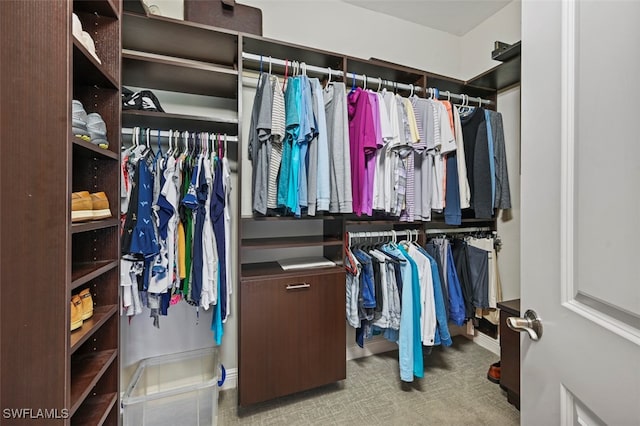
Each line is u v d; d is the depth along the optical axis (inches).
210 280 56.5
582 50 19.0
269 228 76.0
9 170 27.6
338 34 81.7
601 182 17.5
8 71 27.6
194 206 54.4
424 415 60.5
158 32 57.7
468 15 88.7
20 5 27.8
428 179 70.4
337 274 66.5
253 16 64.0
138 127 60.0
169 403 52.9
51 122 28.4
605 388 17.1
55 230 28.5
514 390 62.6
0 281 27.5
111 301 44.0
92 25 43.7
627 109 15.8
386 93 66.8
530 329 23.5
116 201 44.6
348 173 60.9
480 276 80.1
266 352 60.3
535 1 23.4
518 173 81.8
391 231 80.7
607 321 17.0
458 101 89.0
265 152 57.7
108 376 43.4
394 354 87.1
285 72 66.0
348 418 59.7
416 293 67.5
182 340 68.8
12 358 27.7
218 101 71.8
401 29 90.2
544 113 22.4
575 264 19.6
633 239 15.5
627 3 16.0
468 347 90.4
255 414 61.1
